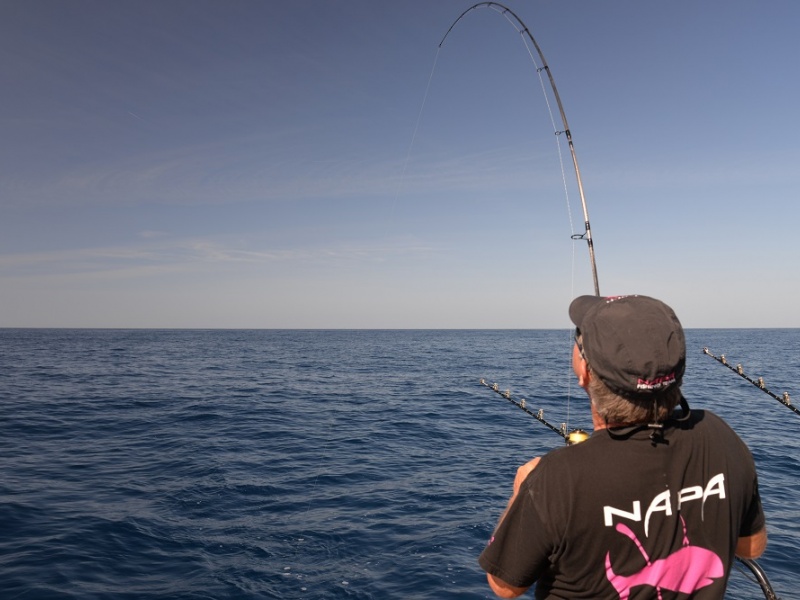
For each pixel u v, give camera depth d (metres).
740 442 1.46
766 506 7.13
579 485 1.34
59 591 5.01
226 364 33.84
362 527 6.63
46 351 44.78
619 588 1.34
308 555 5.87
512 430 12.80
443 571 5.53
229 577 5.37
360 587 5.21
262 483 8.34
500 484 8.42
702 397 16.73
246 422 13.50
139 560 5.69
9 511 6.89
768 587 1.81
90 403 16.14
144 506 7.25
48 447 10.60
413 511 7.18
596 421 1.49
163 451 10.36
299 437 11.81
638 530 1.33
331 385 22.41
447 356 43.41
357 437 11.88
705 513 1.36
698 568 1.36
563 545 1.36
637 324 1.35
